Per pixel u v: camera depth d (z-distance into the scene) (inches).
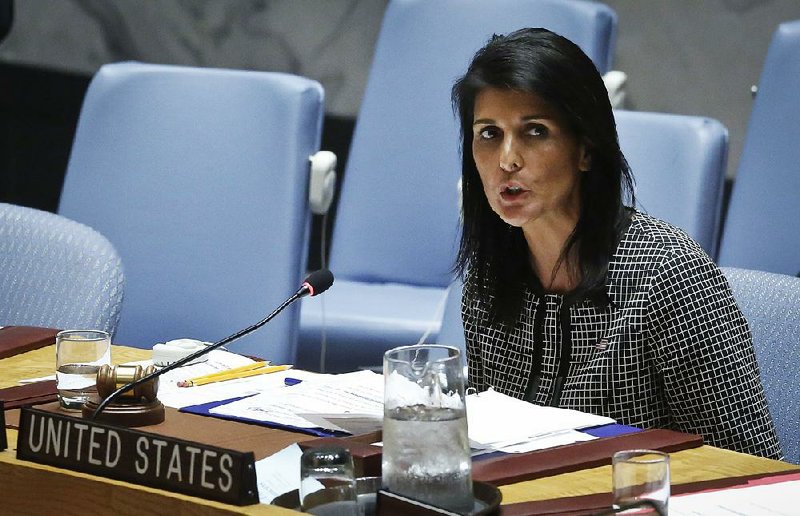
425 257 481.4
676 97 616.1
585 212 263.4
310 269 683.4
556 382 274.1
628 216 269.1
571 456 215.5
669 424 269.6
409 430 180.7
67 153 705.0
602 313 266.7
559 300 270.5
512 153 253.8
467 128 268.2
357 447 211.6
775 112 440.8
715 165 372.2
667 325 260.7
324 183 402.6
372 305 455.2
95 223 420.8
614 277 265.3
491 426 229.1
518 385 279.7
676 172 373.1
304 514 177.0
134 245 416.2
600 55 461.1
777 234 435.2
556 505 190.2
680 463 217.5
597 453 217.6
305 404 242.8
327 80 671.1
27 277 344.8
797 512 187.3
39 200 711.1
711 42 605.9
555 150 254.4
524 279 276.1
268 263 401.1
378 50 493.7
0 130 708.7
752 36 597.6
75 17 693.3
